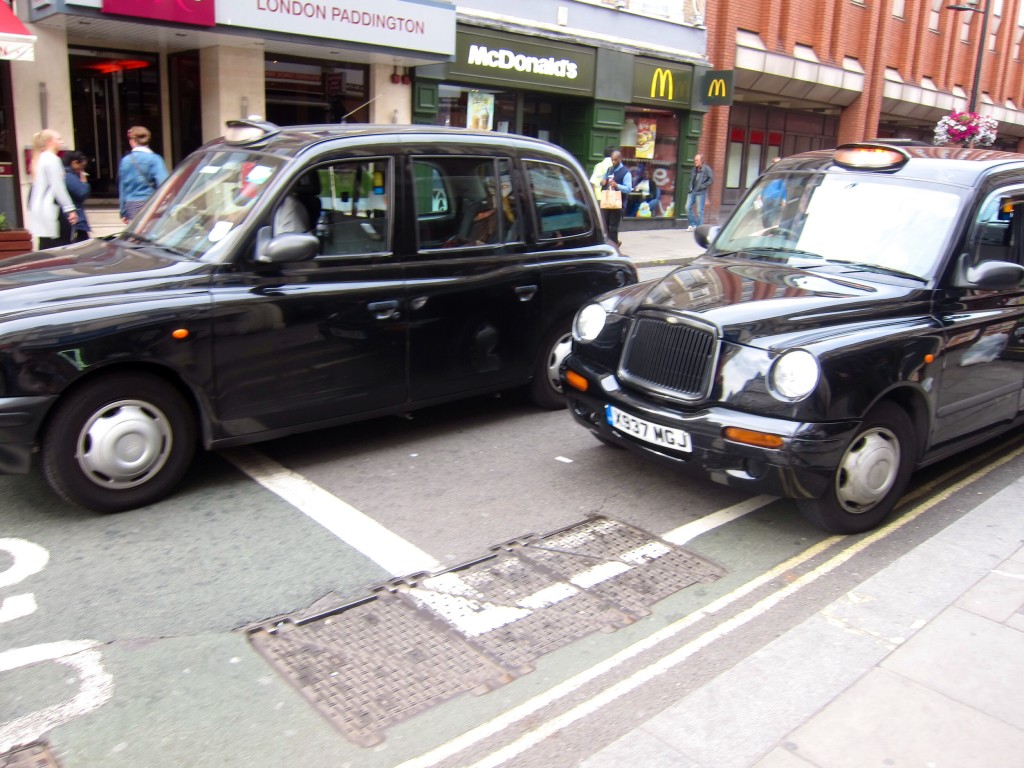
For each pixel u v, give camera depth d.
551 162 6.24
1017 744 2.87
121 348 4.29
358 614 3.71
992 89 35.28
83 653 3.37
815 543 4.51
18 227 11.89
